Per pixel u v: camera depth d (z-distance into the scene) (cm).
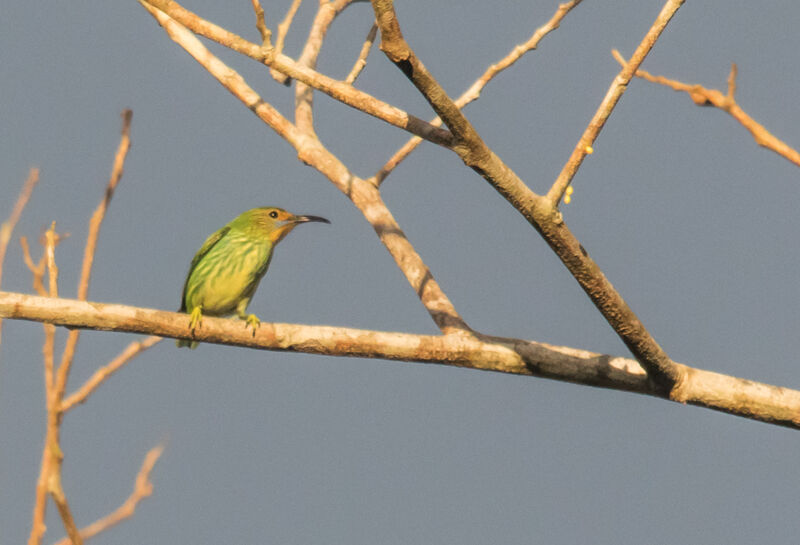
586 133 915
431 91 848
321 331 1087
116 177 984
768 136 827
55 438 847
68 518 836
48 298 984
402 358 1092
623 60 911
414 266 1276
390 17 803
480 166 902
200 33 920
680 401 1083
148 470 962
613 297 977
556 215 924
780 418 1070
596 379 1096
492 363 1098
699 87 859
